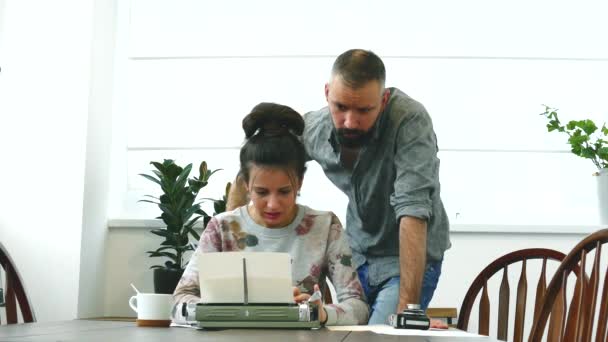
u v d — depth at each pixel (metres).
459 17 3.72
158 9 3.86
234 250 2.05
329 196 3.68
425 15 3.73
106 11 3.71
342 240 2.07
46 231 3.45
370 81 2.15
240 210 2.11
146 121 3.83
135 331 1.45
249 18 3.81
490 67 3.71
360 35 3.74
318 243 2.05
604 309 1.68
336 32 3.76
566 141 3.66
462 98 3.69
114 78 3.83
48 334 1.32
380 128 2.36
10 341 1.15
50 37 3.56
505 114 3.69
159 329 1.55
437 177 2.37
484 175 3.67
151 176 3.48
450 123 3.69
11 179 3.49
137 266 3.62
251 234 2.06
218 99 3.80
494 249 3.43
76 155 3.48
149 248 3.62
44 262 3.43
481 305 2.47
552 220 3.62
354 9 3.75
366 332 1.57
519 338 2.38
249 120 2.02
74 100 3.52
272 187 1.98
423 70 3.71
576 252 1.88
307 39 3.77
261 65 3.79
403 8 3.74
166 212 3.40
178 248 3.40
